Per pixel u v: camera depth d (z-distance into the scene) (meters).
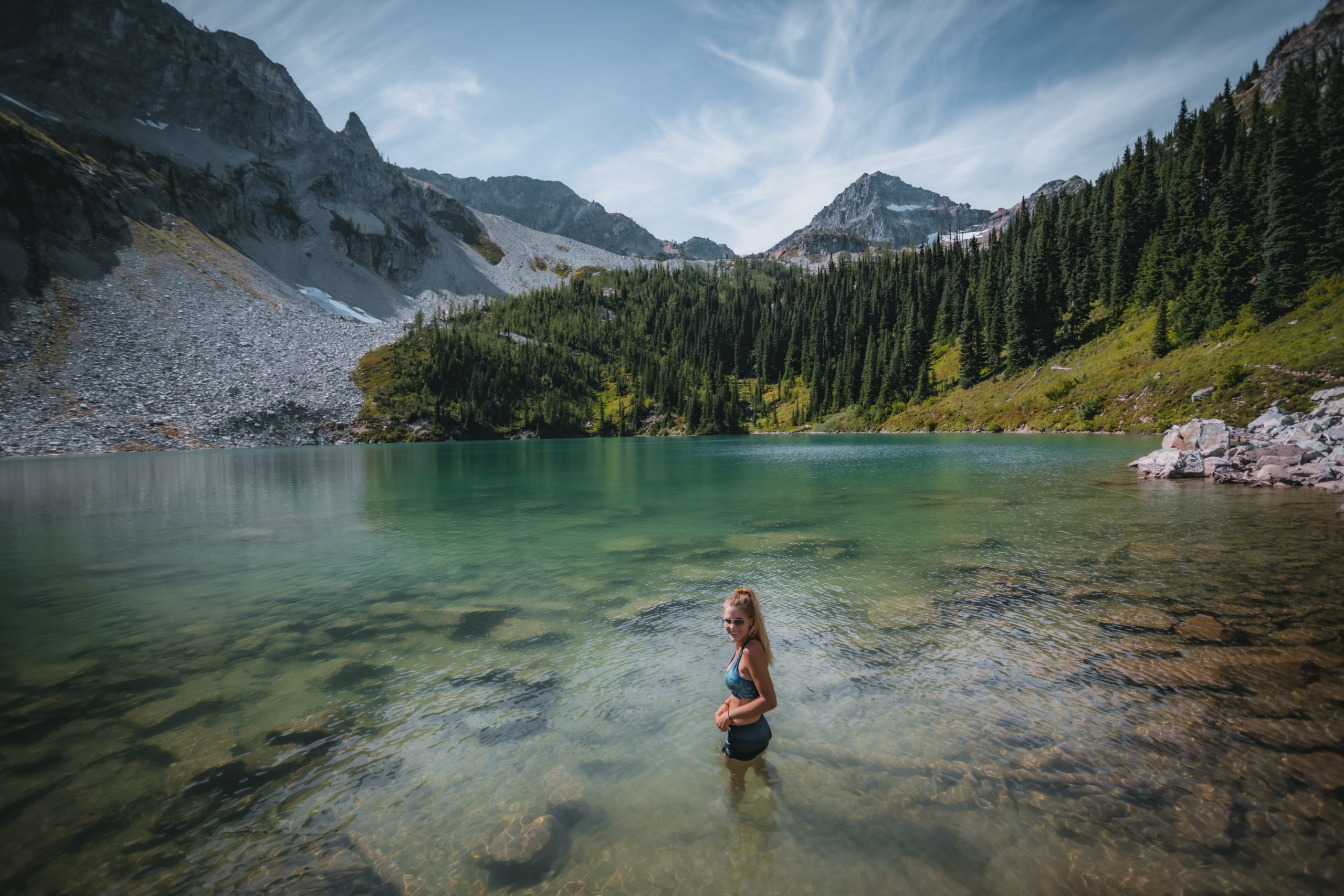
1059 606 10.38
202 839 4.78
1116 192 122.88
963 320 119.50
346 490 34.16
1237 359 62.28
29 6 197.25
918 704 6.87
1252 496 22.72
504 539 18.55
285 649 9.38
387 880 4.25
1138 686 7.14
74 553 17.42
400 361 146.88
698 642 9.31
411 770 5.80
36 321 105.81
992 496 24.78
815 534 17.81
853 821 4.76
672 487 33.09
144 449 87.31
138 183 172.00
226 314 143.38
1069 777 5.29
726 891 4.04
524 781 5.55
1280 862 4.10
